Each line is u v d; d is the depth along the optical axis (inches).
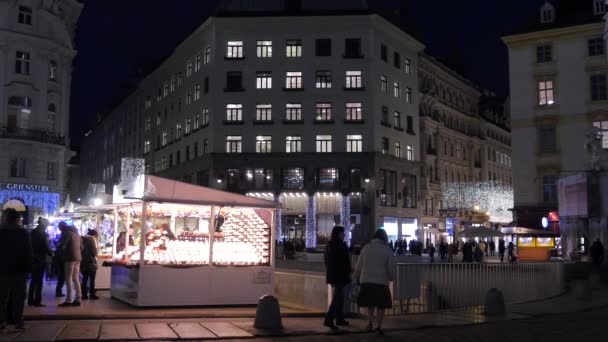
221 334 480.1
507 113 3659.0
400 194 2370.8
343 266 530.3
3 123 1723.7
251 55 2282.2
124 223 767.7
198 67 2434.8
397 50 2455.7
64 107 1926.7
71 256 614.5
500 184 3176.7
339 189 2209.6
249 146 2244.1
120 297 673.6
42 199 1777.8
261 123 2244.1
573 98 2012.8
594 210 1254.3
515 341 473.1
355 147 2239.2
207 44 2364.7
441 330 534.6
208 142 2283.5
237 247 672.4
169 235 646.5
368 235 2162.9
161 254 634.8
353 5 2300.7
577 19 2031.3
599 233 1390.3
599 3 2016.5
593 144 1477.6
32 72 1790.1
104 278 802.2
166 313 584.7
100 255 847.7
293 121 2241.6
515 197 2057.1
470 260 1475.1
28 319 530.0
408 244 2246.6
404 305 655.1
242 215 681.0
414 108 2549.2
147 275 621.0
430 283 683.4
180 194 642.2
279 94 2262.6
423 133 2645.2
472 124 3245.6
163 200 626.8
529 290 834.2
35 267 600.4
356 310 617.0
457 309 690.2
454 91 3056.1
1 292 450.6
